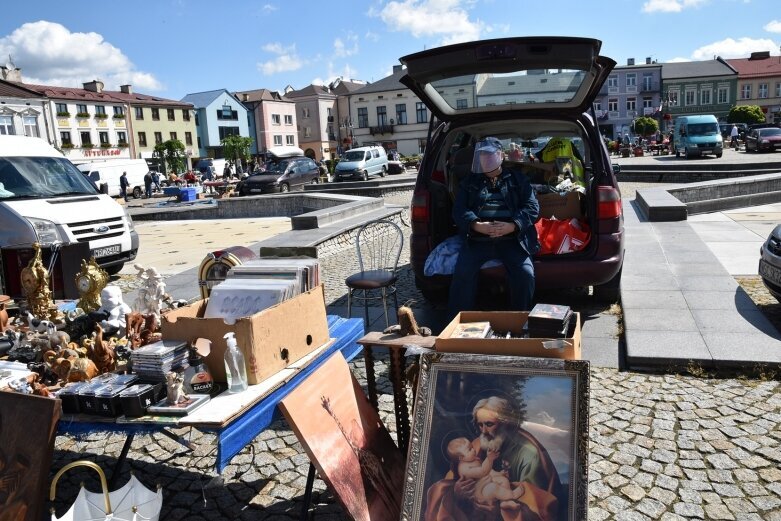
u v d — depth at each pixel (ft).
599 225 15.64
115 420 7.76
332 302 20.38
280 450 10.82
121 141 187.11
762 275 16.35
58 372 8.99
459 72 14.35
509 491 6.79
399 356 8.92
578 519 6.45
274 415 8.29
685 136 96.53
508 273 14.60
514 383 7.23
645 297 17.33
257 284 9.64
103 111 181.37
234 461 10.58
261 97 233.35
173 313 9.37
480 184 14.55
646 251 23.65
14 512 7.06
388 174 111.86
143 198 109.81
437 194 17.30
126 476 10.37
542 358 7.29
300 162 88.79
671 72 233.55
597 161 16.08
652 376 12.82
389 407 12.10
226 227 48.32
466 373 7.46
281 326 8.84
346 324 11.33
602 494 8.90
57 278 14.10
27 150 29.19
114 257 28.02
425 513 6.94
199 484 9.98
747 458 9.57
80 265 14.47
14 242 24.95
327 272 25.91
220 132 221.66
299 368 8.95
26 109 157.79
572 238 15.89
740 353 12.89
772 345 13.26
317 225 32.40
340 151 223.92
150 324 10.40
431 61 13.96
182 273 25.16
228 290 9.62
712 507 8.45
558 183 17.47
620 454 9.92
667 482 9.09
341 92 257.75
